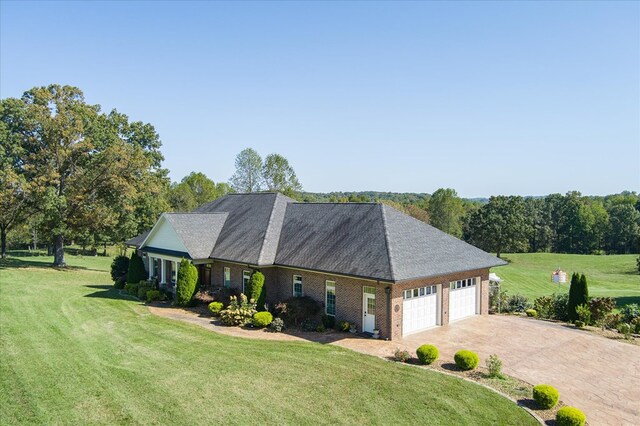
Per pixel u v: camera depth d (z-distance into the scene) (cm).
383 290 2122
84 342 1992
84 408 1365
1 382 1537
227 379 1597
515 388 1580
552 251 10269
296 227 2802
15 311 2500
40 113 4222
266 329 2289
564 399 1512
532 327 2458
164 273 3269
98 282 3844
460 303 2614
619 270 6994
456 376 1664
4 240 5000
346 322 2261
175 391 1489
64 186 4478
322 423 1294
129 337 2098
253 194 3438
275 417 1321
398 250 2241
